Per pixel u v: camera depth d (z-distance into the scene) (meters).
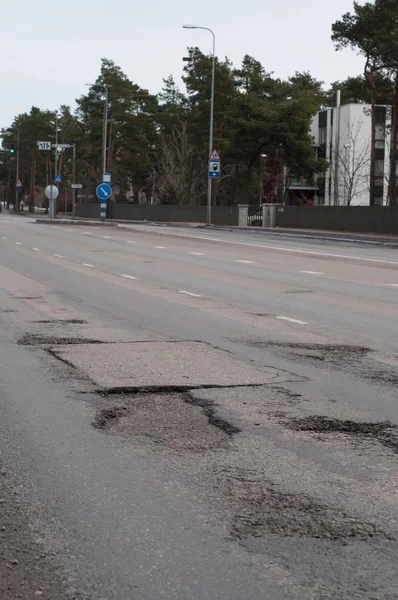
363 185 89.81
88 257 23.58
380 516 3.97
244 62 91.12
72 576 3.27
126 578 3.25
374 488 4.39
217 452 5.06
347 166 87.12
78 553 3.50
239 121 76.69
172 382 7.11
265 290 15.45
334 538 3.68
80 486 4.40
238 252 27.64
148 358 8.28
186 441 5.30
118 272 18.83
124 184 118.25
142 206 83.88
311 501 4.18
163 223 69.81
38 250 26.28
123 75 101.94
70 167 131.00
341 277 18.50
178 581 3.23
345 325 10.87
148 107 108.44
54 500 4.18
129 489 4.36
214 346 9.09
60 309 12.24
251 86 87.94
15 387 6.92
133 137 102.56
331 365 8.01
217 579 3.24
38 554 3.49
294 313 12.09
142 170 110.00
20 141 129.88
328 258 25.34
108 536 3.69
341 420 5.87
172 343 9.26
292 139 76.38
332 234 45.47
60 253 25.08
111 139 103.12
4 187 167.25
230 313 11.98
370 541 3.65
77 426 5.67
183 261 22.81
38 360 8.16
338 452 5.07
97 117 101.38
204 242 34.00
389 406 6.31
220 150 87.38
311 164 78.44
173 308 12.48
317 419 5.89
